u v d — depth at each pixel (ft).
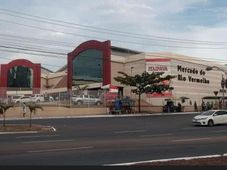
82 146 67.05
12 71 312.50
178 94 247.50
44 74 354.54
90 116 168.55
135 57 254.47
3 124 120.47
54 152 58.75
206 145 69.21
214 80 277.23
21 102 174.91
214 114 131.75
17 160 50.34
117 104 186.91
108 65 255.70
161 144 70.79
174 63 246.88
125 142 74.18
